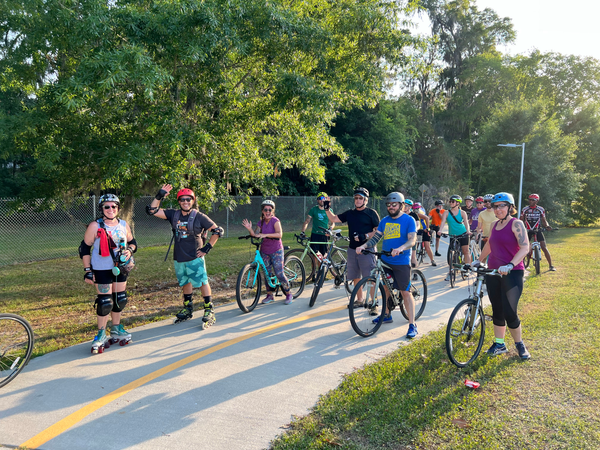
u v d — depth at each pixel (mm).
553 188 28062
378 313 6148
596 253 14227
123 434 3258
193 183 8766
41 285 9016
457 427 3379
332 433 3309
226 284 9086
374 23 9477
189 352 4945
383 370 4434
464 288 8977
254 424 3430
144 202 18875
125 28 7055
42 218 18016
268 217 7039
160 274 10047
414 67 10352
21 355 4328
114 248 4891
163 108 7770
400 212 5695
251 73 9898
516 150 28438
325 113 9273
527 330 5715
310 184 28812
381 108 33656
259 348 5125
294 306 7141
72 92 6625
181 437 3229
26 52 7859
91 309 7043
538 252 10250
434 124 44688
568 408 3682
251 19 8094
